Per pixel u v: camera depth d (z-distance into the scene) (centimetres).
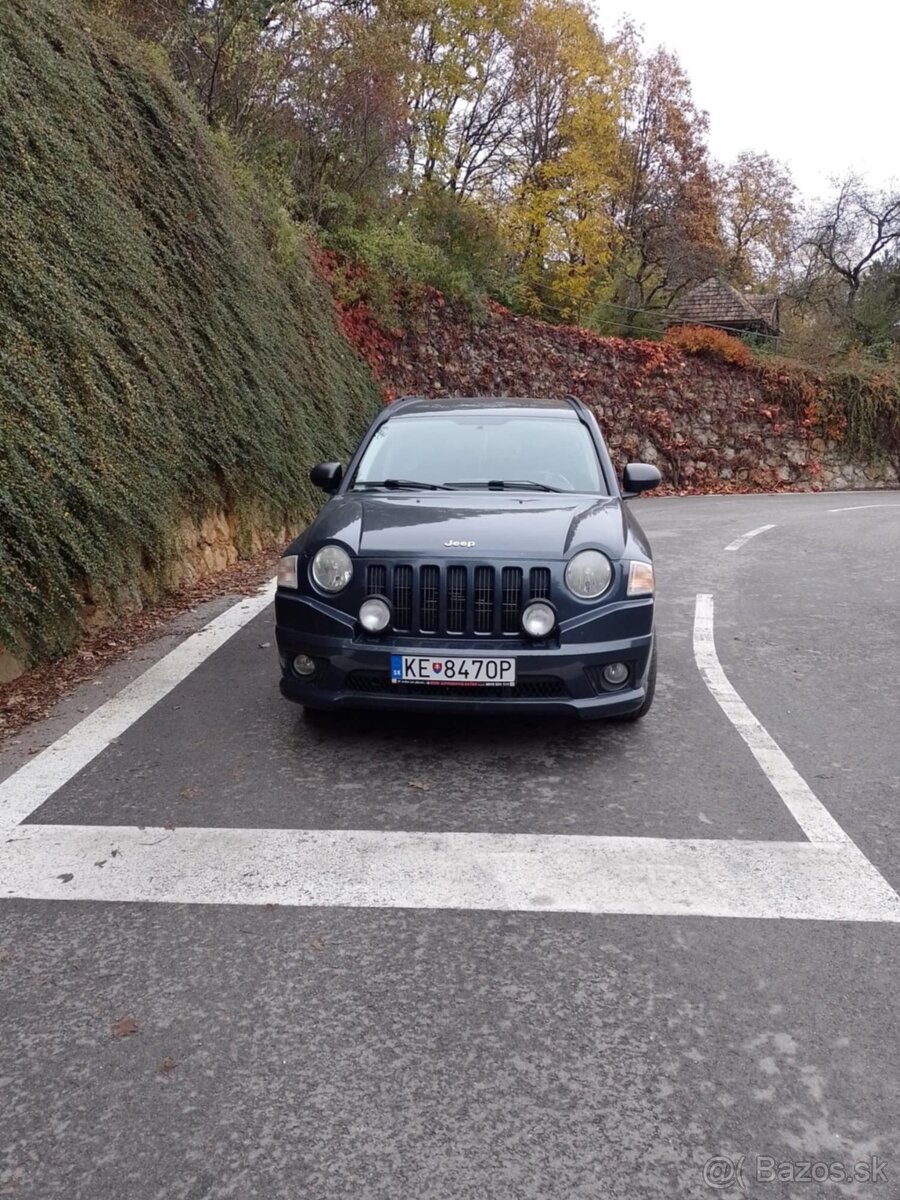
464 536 415
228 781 393
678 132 3469
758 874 315
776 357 2795
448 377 2105
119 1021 240
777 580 916
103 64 849
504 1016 241
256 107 1460
